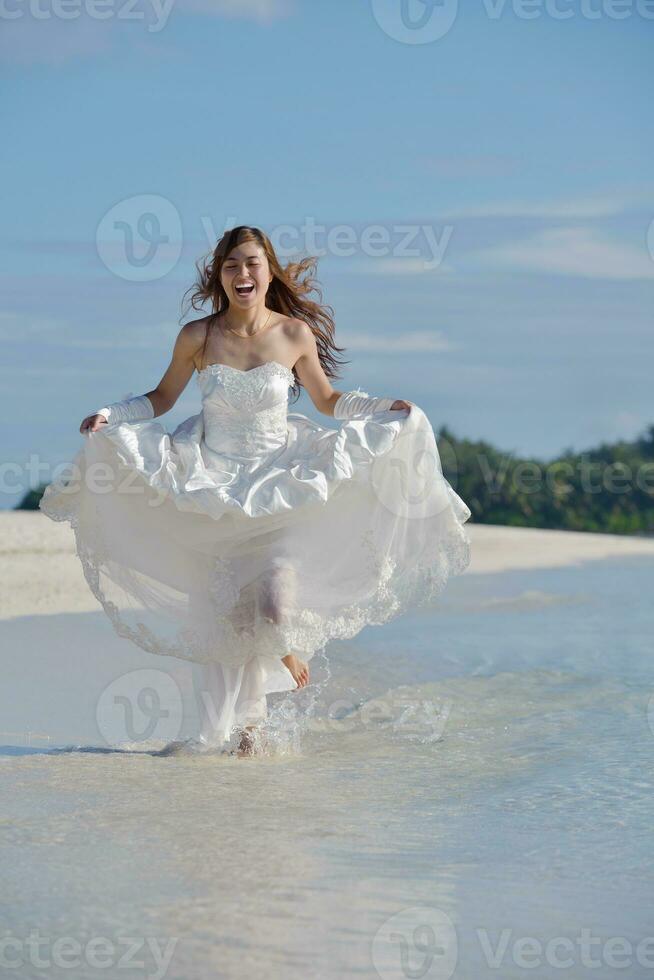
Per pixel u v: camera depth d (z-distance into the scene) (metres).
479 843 5.61
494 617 16.70
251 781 6.84
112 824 5.74
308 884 4.90
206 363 8.47
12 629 13.98
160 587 8.16
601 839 5.71
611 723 8.84
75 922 4.41
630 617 16.61
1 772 6.85
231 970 4.02
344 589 8.10
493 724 8.82
